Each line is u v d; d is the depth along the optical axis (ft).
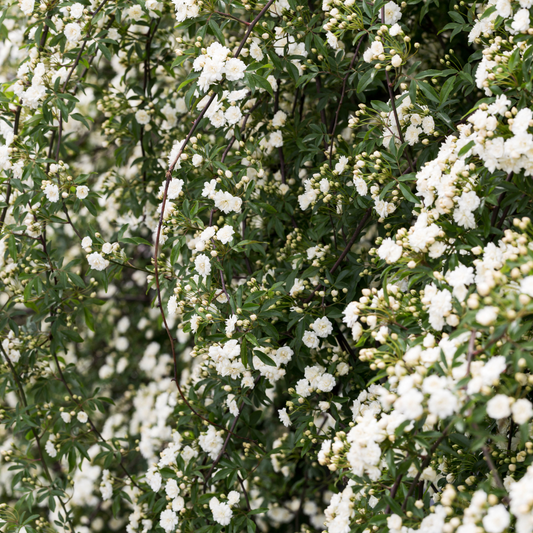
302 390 7.89
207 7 7.75
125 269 15.52
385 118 7.97
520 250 5.08
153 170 11.51
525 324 4.53
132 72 13.16
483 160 6.23
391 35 7.30
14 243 8.84
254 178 9.52
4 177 9.27
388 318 5.95
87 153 15.39
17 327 9.65
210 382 8.86
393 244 6.17
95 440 10.08
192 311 7.93
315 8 9.73
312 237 8.68
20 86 9.10
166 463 8.57
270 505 12.01
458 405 4.58
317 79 9.39
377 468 5.36
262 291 7.49
